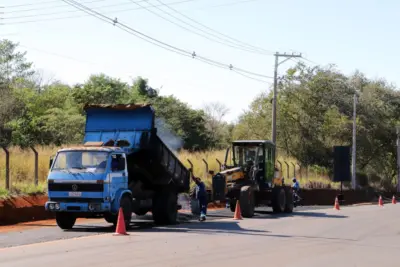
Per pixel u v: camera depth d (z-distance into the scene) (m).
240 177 27.19
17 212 21.17
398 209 34.66
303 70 60.38
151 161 20.39
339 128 58.47
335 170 50.88
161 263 11.91
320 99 60.03
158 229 19.02
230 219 24.16
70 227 18.77
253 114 58.66
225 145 61.19
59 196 17.86
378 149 65.81
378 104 64.56
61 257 12.41
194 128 62.81
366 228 21.09
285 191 29.67
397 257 13.77
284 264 12.23
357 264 12.57
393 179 73.62
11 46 66.75
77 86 60.25
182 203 29.17
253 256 13.27
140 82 66.19
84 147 18.56
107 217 18.30
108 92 57.94
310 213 29.58
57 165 18.25
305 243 16.11
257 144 28.11
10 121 43.03
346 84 63.12
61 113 45.22
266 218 25.27
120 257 12.53
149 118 20.34
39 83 68.44
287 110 57.81
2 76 63.16
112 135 20.45
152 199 20.83
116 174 18.25
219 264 12.00
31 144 40.19
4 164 26.00
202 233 17.97
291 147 58.06
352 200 52.41
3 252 13.12
